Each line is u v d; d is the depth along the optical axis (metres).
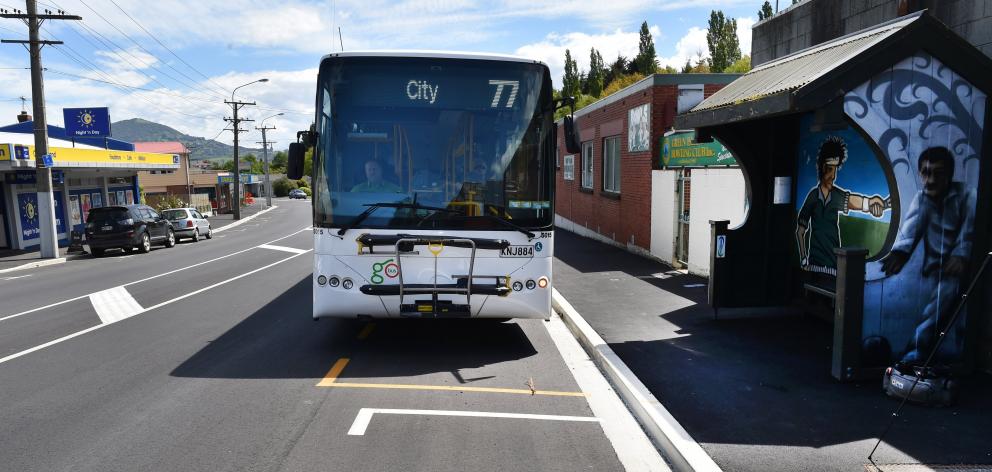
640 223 15.34
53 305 11.45
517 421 5.28
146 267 18.52
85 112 36.44
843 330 5.67
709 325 8.09
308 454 4.57
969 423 4.80
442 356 7.33
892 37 5.27
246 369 6.79
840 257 5.67
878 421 4.89
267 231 36.50
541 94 7.12
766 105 5.78
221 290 12.74
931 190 5.55
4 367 6.98
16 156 23.42
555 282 11.61
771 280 8.46
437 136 6.98
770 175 8.19
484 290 6.87
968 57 5.38
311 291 12.34
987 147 5.53
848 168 7.05
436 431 5.04
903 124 5.44
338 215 6.92
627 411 5.55
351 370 6.73
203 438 4.88
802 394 5.51
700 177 11.88
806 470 4.11
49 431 5.04
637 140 15.33
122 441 4.82
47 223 22.72
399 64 7.03
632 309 9.16
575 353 7.46
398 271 6.84
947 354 5.77
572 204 24.11
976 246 5.62
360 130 6.98
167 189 65.94
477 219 6.92
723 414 5.09
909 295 5.68
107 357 7.37
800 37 9.38
